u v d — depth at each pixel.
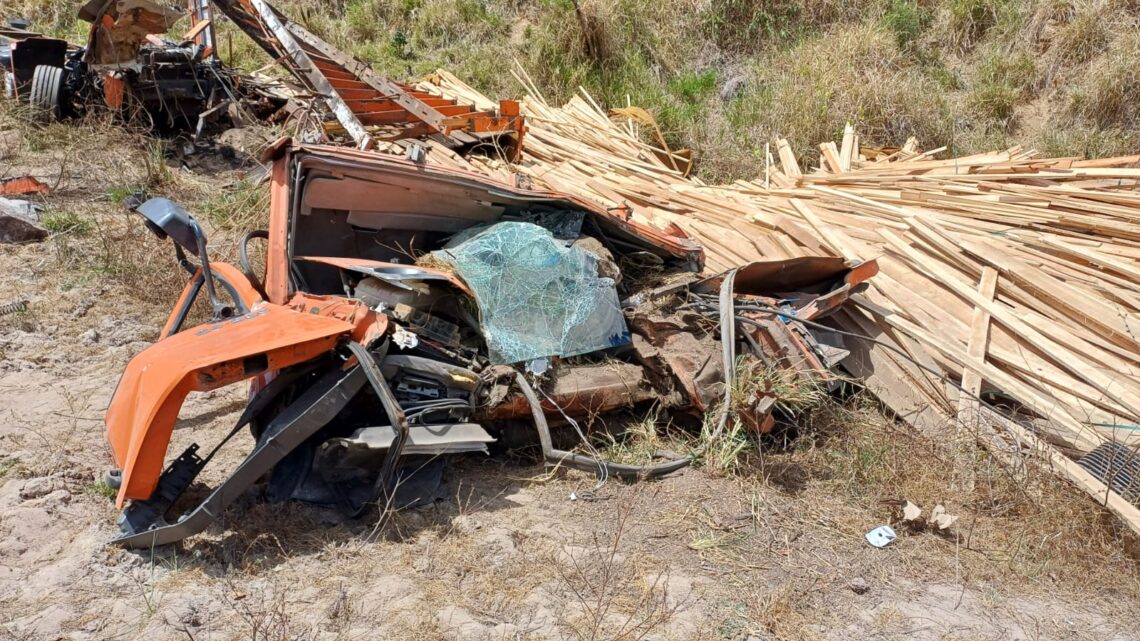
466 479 4.89
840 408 5.61
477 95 11.97
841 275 6.48
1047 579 4.36
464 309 5.16
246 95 11.48
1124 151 11.24
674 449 5.27
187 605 3.75
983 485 5.01
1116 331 5.87
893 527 4.66
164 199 4.93
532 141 10.52
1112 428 5.33
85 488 4.64
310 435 4.38
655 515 4.64
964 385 5.82
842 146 10.41
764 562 4.32
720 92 13.32
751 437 5.22
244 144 10.77
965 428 5.35
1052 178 8.25
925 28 13.49
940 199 7.85
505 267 5.24
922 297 6.61
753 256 7.45
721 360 5.40
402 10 15.52
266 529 4.32
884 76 12.40
